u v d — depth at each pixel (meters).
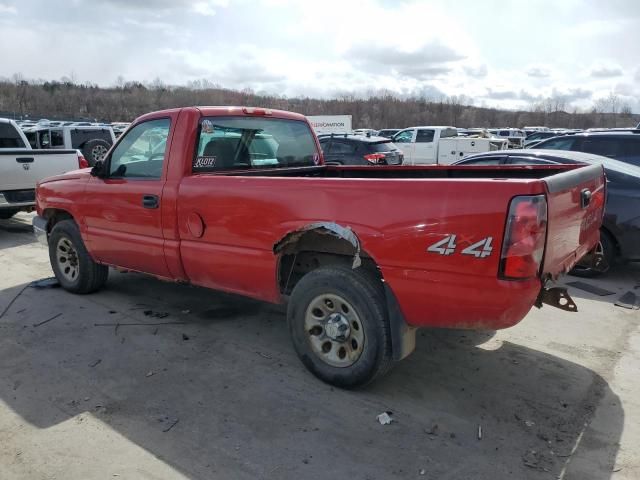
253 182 3.82
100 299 5.54
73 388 3.68
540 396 3.59
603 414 3.37
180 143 4.35
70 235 5.48
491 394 3.62
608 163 6.54
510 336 4.61
